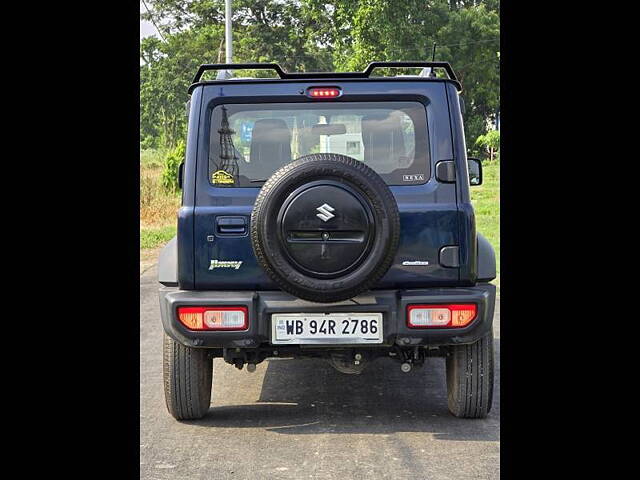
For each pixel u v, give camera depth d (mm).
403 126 5773
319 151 5801
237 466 4973
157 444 5395
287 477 4777
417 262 5598
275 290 5590
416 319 5406
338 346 5441
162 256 5938
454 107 5750
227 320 5406
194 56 45656
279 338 5398
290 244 5176
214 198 5660
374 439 5457
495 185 28438
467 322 5426
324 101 5758
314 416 6008
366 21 34094
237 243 5594
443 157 5703
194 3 47656
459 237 5613
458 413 5883
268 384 7000
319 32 44688
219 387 6906
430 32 40719
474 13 42375
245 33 46781
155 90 44875
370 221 5164
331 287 5172
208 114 5738
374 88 5750
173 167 27328
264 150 5762
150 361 7832
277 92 5738
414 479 4727
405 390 6742
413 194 5648
